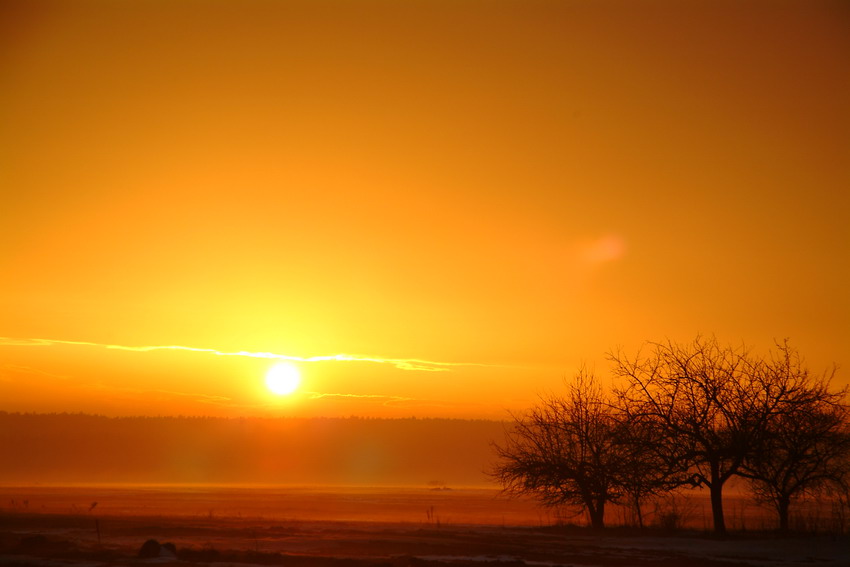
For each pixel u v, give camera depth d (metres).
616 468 47.09
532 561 31.22
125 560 29.16
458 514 72.12
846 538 40.78
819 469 43.41
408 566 28.80
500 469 50.59
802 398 43.41
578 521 55.53
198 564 28.33
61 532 41.09
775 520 50.06
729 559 32.72
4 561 28.77
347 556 31.70
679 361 45.47
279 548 34.25
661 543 38.97
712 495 43.66
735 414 43.75
